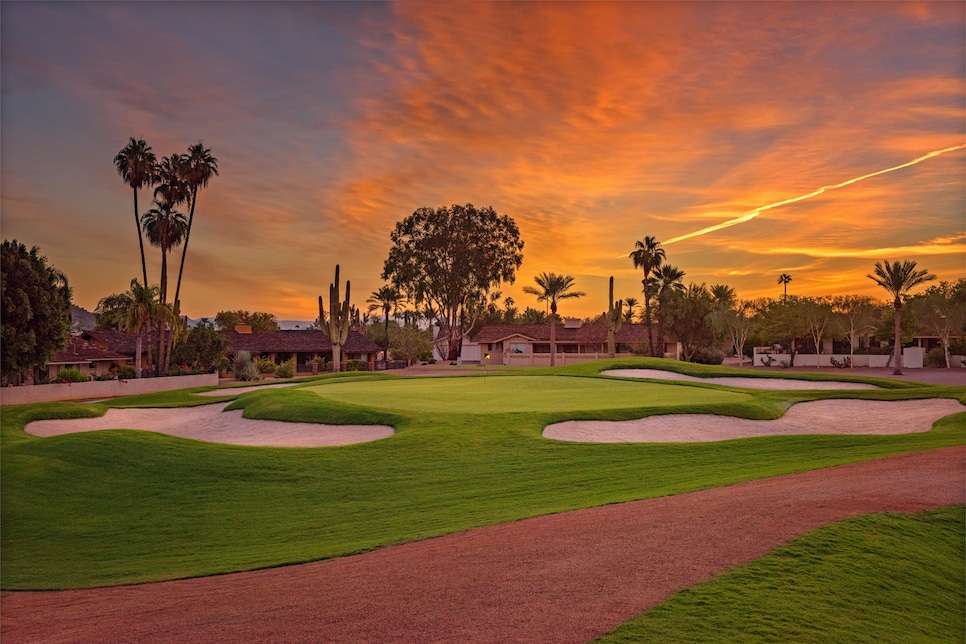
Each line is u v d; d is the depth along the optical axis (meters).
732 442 20.48
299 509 15.45
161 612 8.59
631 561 8.38
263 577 10.24
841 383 43.16
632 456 18.86
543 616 6.75
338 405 26.69
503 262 93.94
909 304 86.56
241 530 14.28
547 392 33.59
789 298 95.00
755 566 7.98
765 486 13.04
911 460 15.23
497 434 21.23
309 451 20.20
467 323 107.75
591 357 84.31
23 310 40.28
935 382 51.44
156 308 58.25
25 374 45.56
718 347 92.62
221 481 17.78
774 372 47.34
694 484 14.66
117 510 16.05
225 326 119.94
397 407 26.45
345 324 77.19
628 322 109.50
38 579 11.98
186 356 68.06
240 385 50.41
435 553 10.05
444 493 15.78
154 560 12.76
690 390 34.88
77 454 19.98
